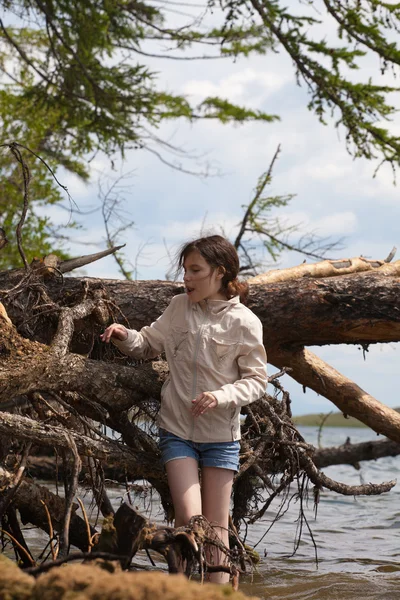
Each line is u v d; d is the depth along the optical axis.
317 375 5.28
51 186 11.45
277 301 4.72
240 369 3.14
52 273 4.55
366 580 4.09
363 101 8.11
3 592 1.76
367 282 4.77
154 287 4.68
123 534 2.50
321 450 8.19
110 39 10.03
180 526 2.85
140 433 3.59
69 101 10.22
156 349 3.37
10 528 3.55
